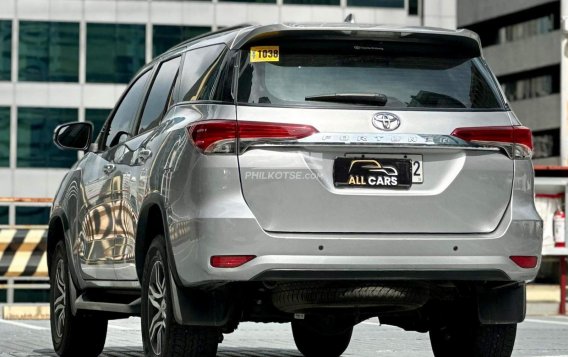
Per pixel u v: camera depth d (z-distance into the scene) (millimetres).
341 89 15992
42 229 46969
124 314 21375
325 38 16094
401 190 15859
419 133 15945
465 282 16594
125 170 18844
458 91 16375
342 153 15758
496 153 16250
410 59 16406
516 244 16188
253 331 31797
